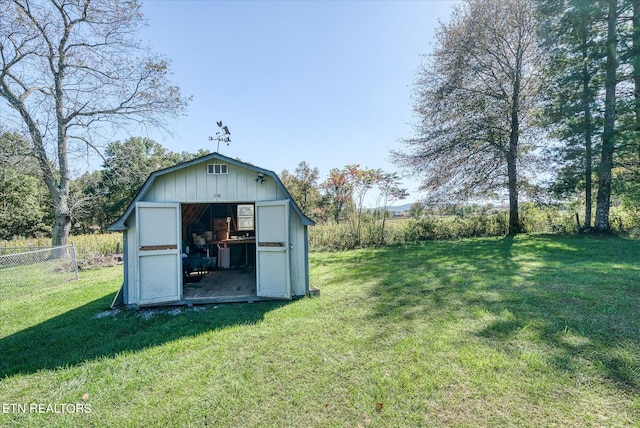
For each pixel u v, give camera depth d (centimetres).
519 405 222
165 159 3394
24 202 2261
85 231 2820
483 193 1384
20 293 653
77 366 315
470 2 1284
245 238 888
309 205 2164
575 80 1106
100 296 605
